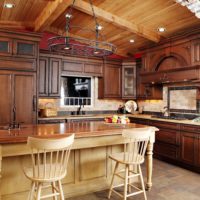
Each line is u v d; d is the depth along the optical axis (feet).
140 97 19.21
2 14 13.53
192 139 12.70
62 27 16.79
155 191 10.03
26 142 7.50
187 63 13.43
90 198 9.26
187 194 9.73
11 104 13.57
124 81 19.92
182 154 13.35
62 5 10.94
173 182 11.12
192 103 15.05
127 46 19.31
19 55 13.75
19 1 11.77
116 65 19.75
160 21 13.92
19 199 8.22
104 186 10.17
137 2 12.20
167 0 11.59
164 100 17.57
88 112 19.58
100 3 12.62
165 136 14.66
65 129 9.16
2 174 7.91
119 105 21.22
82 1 12.28
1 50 13.30
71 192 9.34
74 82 19.22
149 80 16.57
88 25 15.76
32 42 14.16
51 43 9.32
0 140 7.02
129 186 9.80
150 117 16.28
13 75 13.62
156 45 15.81
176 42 14.26
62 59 17.03
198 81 12.93
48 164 8.06
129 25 14.33
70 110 18.85
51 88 16.49
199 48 12.66
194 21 13.24
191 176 12.01
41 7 12.57
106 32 16.72
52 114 16.62
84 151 9.64
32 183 7.08
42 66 16.12
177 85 16.28
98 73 18.80
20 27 15.11
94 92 20.04
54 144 6.56
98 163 10.02
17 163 8.19
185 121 13.29
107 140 9.12
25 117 13.96
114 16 13.71
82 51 10.18
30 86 14.11
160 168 13.37
